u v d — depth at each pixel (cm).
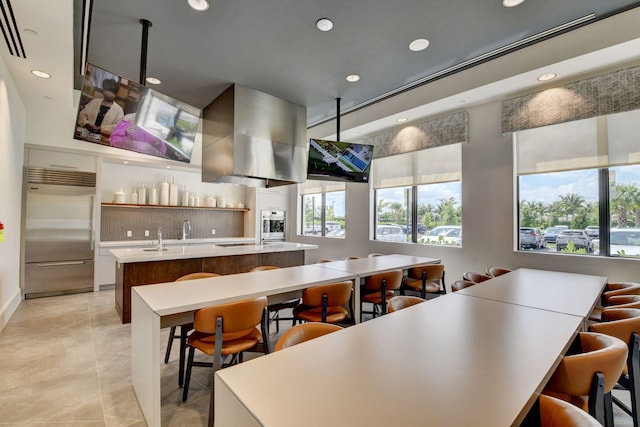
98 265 533
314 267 353
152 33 280
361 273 316
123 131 276
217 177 418
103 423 196
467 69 370
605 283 292
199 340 215
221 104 409
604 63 313
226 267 478
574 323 174
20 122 407
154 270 408
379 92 423
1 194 320
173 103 307
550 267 368
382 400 97
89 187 524
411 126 502
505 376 114
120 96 258
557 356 131
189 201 675
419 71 364
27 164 470
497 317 184
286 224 796
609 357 128
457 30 282
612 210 337
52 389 234
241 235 782
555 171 368
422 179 507
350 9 250
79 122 245
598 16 271
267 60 330
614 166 330
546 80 350
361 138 589
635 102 303
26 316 398
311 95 426
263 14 255
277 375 113
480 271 427
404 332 159
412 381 109
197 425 196
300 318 276
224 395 107
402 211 545
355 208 615
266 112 415
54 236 492
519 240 404
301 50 312
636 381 170
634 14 265
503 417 89
